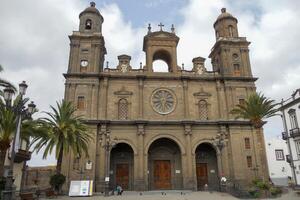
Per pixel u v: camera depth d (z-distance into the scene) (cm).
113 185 3816
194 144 3906
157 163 4038
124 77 4156
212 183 3988
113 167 3909
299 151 4500
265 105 3347
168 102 4147
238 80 4272
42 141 3036
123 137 3828
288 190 3562
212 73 4369
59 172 3158
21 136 2798
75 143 3086
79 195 3209
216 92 4262
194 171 3762
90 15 4475
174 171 3991
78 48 4200
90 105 3884
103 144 3747
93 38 4253
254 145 3934
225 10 4962
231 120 3988
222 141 3812
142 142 3797
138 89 4134
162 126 3941
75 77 4000
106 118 3934
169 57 4616
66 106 3203
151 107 4072
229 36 4641
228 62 4381
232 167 3803
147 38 4447
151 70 4278
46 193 3000
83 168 3550
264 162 3709
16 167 3909
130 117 3991
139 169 3675
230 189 3325
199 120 3994
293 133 4566
